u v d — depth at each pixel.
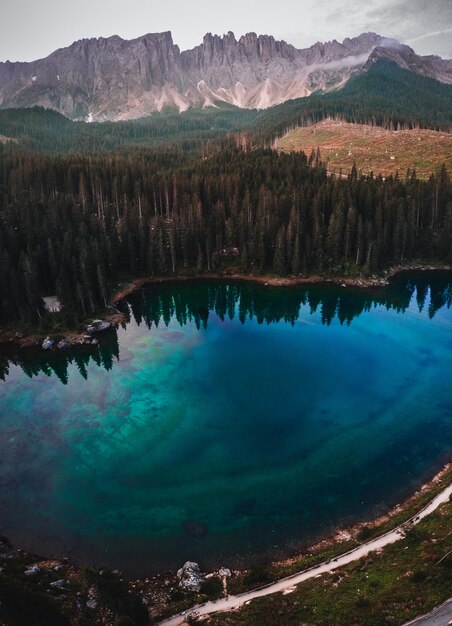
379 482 45.22
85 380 68.75
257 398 62.91
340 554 35.22
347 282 111.56
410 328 87.19
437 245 121.44
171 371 71.75
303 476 46.69
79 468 48.81
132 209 125.44
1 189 147.38
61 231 110.38
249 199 131.38
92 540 39.16
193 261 121.06
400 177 182.12
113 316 92.94
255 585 32.88
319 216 122.12
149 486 45.97
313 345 80.94
